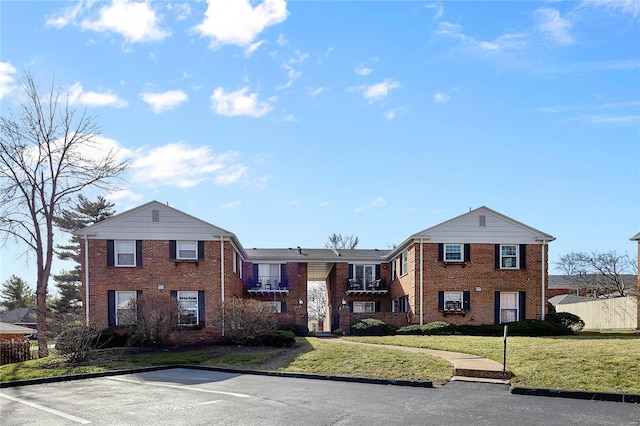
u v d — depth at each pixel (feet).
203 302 92.58
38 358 71.15
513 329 90.17
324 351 63.77
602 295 154.40
